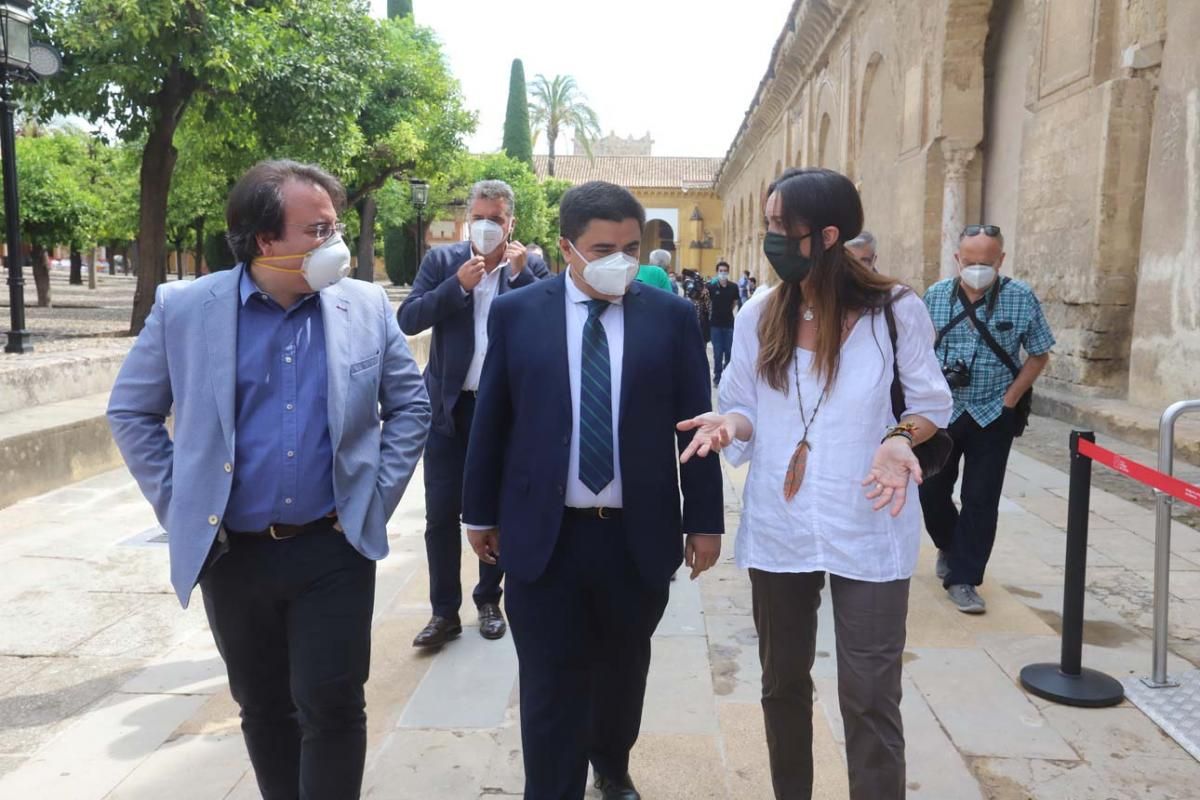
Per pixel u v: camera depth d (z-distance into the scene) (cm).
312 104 1328
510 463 241
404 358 244
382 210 3456
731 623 416
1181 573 480
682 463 216
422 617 424
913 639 392
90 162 3102
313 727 223
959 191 1244
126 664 378
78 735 316
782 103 2703
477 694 343
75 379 811
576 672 239
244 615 224
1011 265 1188
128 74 1107
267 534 217
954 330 418
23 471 633
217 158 1611
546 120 5912
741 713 328
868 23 1600
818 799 272
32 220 2005
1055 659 370
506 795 277
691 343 248
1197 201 747
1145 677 350
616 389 238
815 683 351
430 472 383
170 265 6344
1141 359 830
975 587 452
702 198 5988
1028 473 726
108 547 533
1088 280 900
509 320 243
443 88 2362
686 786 281
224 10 1166
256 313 221
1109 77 881
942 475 443
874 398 223
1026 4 1044
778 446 229
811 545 221
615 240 230
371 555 220
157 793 279
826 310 223
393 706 334
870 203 1614
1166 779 283
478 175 3956
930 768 289
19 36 857
